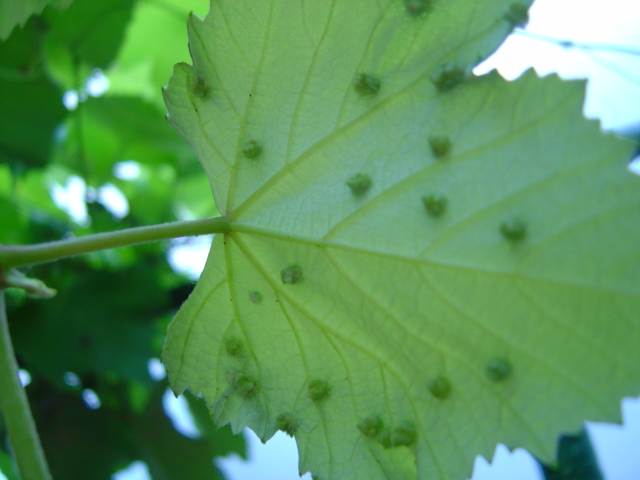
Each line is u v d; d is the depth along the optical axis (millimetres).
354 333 104
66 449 194
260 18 102
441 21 95
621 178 82
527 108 88
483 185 90
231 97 106
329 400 107
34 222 209
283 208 106
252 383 110
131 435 202
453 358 96
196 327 111
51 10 172
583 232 83
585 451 128
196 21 104
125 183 234
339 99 101
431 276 95
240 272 109
